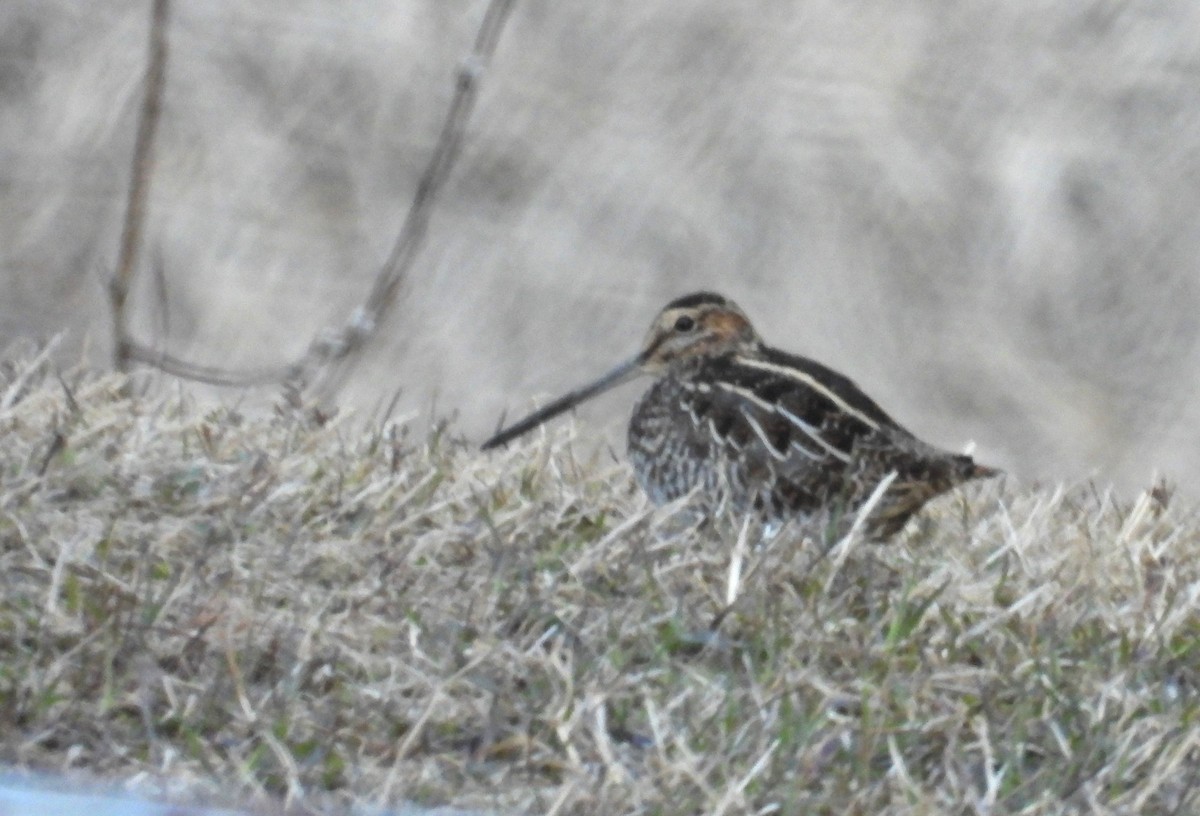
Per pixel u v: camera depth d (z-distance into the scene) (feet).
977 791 25.03
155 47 42.88
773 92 60.80
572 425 35.04
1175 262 59.62
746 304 57.72
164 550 28.30
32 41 60.49
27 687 24.82
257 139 59.16
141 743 24.56
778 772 24.61
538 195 58.65
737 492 33.17
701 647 27.53
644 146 59.62
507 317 56.49
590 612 28.07
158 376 41.52
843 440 32.91
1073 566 31.30
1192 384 58.08
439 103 60.23
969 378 57.47
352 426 35.40
